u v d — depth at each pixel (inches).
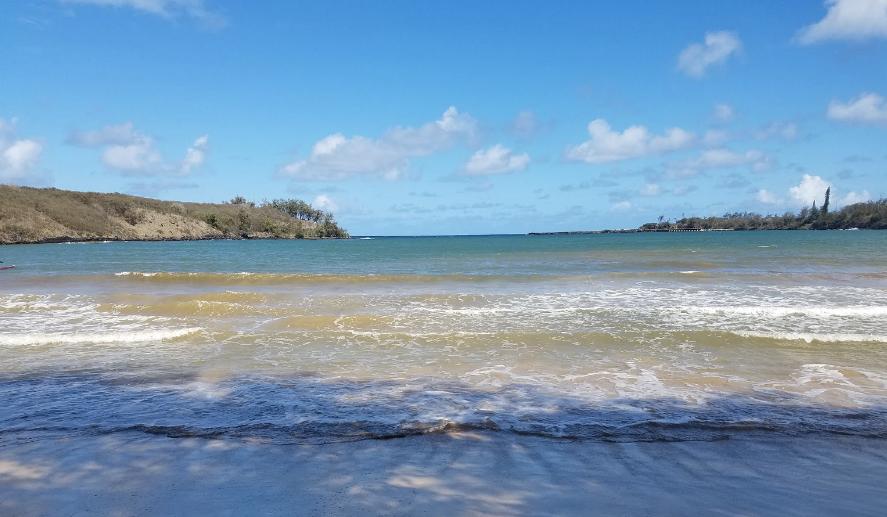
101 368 307.7
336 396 255.0
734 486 157.2
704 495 150.9
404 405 241.1
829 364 312.3
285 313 495.5
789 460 178.1
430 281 768.9
